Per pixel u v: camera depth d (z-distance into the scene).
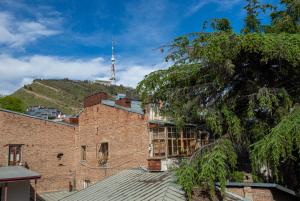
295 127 11.13
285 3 15.66
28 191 24.62
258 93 13.22
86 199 15.48
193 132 20.34
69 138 28.84
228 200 12.96
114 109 24.38
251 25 16.62
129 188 15.10
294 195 13.91
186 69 14.53
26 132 26.69
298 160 13.48
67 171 28.28
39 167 26.97
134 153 22.06
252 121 14.43
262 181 14.08
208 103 14.79
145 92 15.14
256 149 11.93
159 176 15.92
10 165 25.41
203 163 12.88
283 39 12.42
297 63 12.59
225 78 14.14
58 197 25.86
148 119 21.22
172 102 15.09
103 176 24.72
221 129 14.01
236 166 15.12
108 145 24.58
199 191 13.30
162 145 19.81
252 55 13.78
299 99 14.02
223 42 12.65
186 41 14.69
